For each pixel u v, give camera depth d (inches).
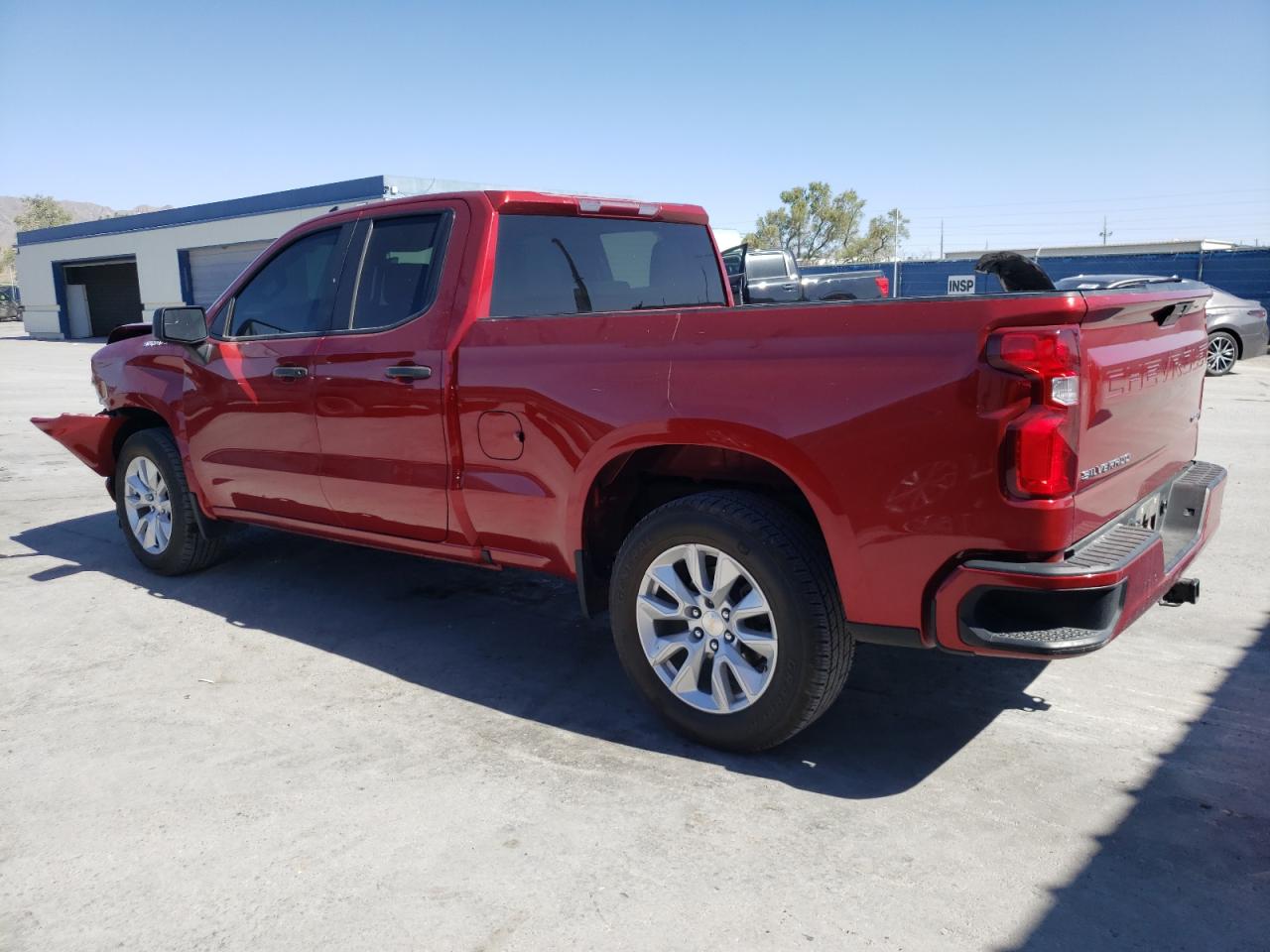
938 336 106.0
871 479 110.7
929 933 92.4
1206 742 130.0
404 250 161.6
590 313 135.3
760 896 98.3
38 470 346.9
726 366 120.3
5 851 108.8
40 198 4734.3
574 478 136.0
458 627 181.8
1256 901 96.3
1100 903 96.3
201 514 204.5
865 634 116.0
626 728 138.5
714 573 126.0
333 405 166.1
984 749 129.3
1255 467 315.6
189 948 92.1
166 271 1391.5
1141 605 111.7
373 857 106.3
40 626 183.5
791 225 1862.7
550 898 98.5
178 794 120.3
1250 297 860.6
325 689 153.1
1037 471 101.3
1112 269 909.8
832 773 123.9
